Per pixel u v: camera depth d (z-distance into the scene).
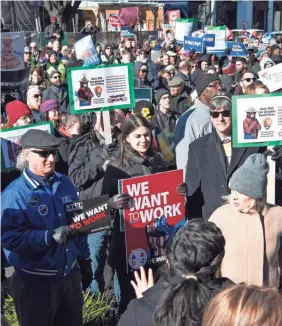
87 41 9.09
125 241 3.87
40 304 3.43
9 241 3.27
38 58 14.34
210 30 14.22
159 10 22.12
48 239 3.28
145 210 3.88
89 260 3.96
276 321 1.77
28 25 18.50
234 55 13.86
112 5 21.88
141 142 4.09
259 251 3.35
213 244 2.42
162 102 6.83
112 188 4.10
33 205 3.35
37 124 4.79
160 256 3.98
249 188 3.28
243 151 4.19
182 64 11.03
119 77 5.15
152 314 2.47
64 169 5.27
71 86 5.08
